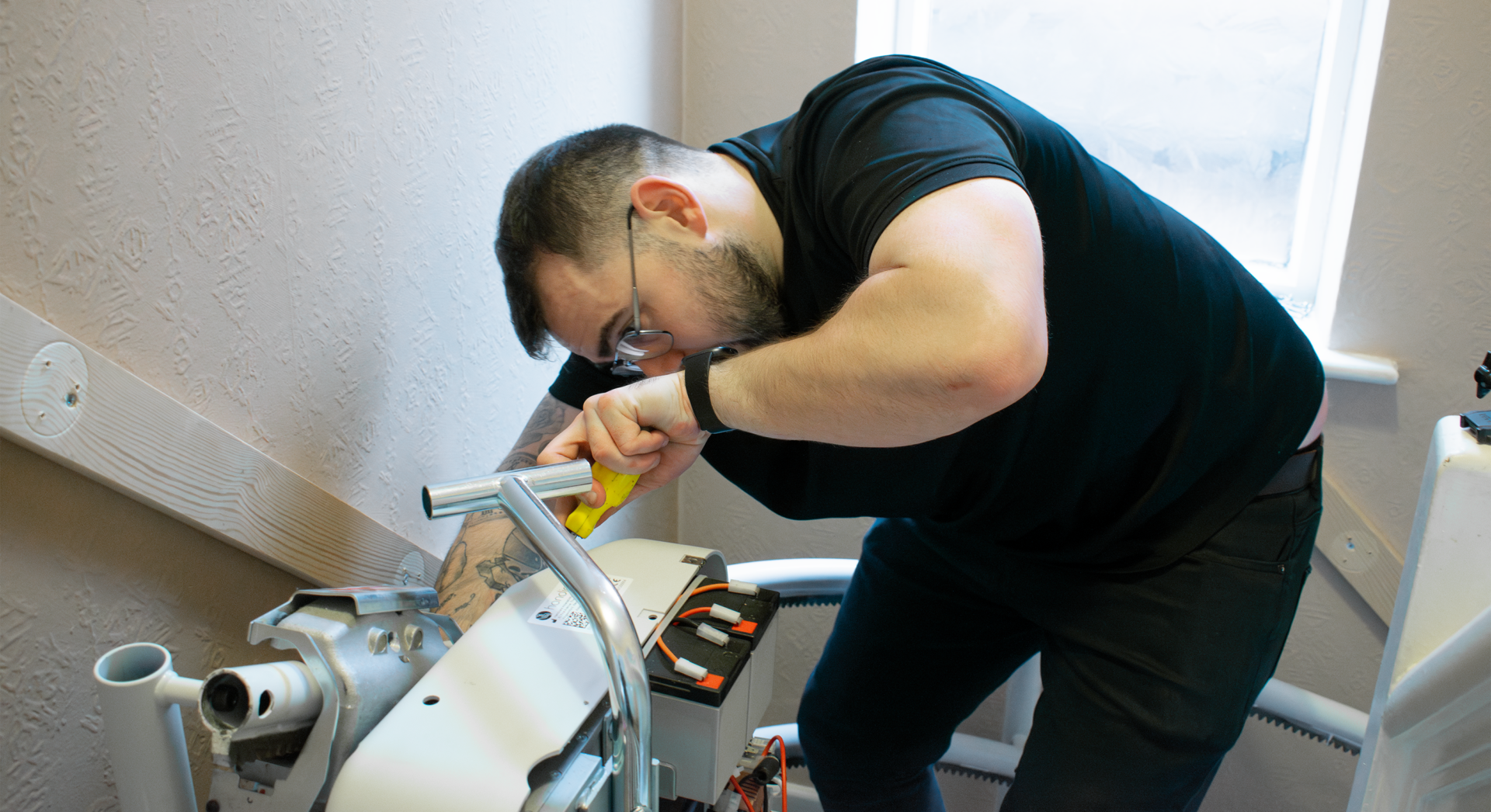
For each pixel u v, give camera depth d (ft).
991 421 2.61
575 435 2.23
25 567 1.88
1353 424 4.54
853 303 1.83
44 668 1.95
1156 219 2.66
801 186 2.31
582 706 1.72
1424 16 3.91
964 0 5.20
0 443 1.79
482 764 1.57
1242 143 5.00
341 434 2.71
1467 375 4.30
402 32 2.72
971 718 5.70
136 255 1.99
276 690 1.49
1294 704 4.40
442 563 3.06
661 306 2.31
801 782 5.10
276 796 1.61
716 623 2.39
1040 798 2.92
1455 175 4.06
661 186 2.20
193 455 2.12
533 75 3.49
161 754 1.57
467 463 3.44
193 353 2.17
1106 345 2.52
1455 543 2.13
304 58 2.37
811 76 4.99
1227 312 2.73
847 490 2.87
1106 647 2.92
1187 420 2.70
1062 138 2.48
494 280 3.44
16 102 1.72
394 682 1.74
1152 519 2.90
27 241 1.77
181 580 2.26
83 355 1.84
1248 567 2.82
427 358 3.10
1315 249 4.92
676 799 2.35
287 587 2.62
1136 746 2.83
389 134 2.74
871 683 3.72
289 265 2.43
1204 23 4.87
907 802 3.87
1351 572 4.68
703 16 5.01
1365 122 4.31
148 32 1.96
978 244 1.70
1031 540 3.09
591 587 1.57
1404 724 2.09
